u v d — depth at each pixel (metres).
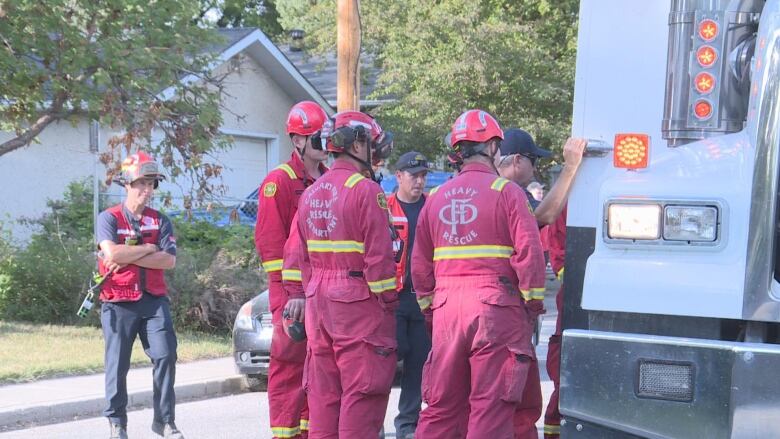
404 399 16.41
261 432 18.59
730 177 8.66
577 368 8.90
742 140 9.09
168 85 30.12
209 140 31.33
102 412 20.70
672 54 9.48
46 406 19.78
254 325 22.47
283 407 13.83
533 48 48.88
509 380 11.09
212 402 22.00
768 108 8.37
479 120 11.66
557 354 14.00
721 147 9.13
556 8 54.81
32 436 18.33
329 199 12.23
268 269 13.71
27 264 30.94
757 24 9.33
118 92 29.27
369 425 12.09
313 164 14.14
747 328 8.43
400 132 49.06
